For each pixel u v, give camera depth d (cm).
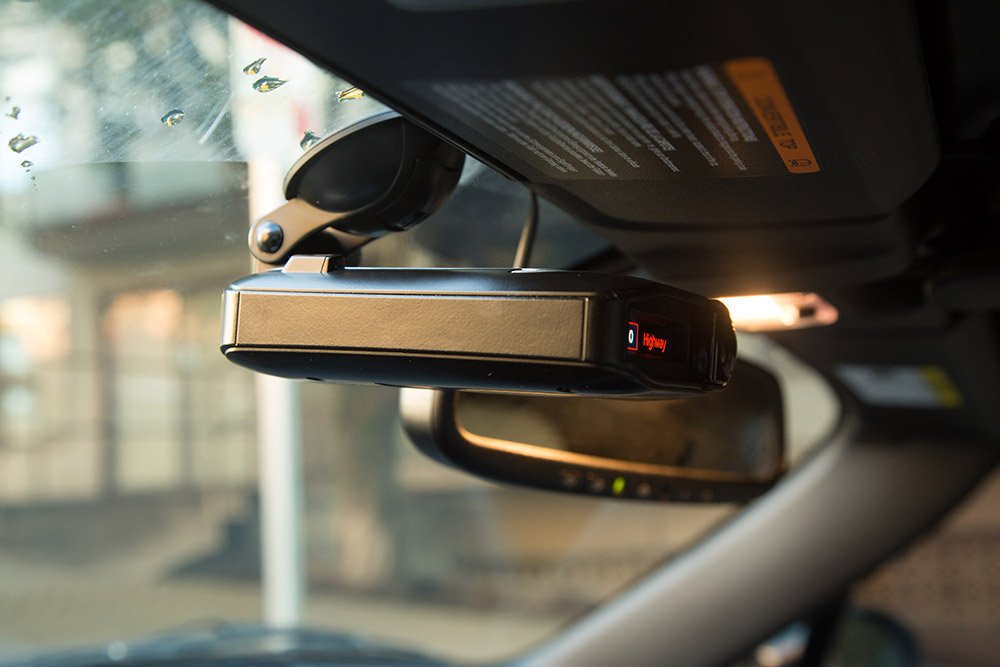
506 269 92
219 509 1331
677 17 66
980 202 146
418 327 90
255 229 108
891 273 132
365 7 70
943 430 280
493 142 91
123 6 113
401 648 287
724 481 161
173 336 1320
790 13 66
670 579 299
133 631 950
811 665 299
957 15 101
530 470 137
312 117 110
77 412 1416
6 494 1405
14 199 144
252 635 287
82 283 201
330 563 1152
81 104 119
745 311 175
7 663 267
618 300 84
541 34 70
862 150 88
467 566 1133
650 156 90
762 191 100
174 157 124
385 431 1216
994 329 224
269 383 846
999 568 926
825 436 303
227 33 108
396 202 105
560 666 294
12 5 117
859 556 289
